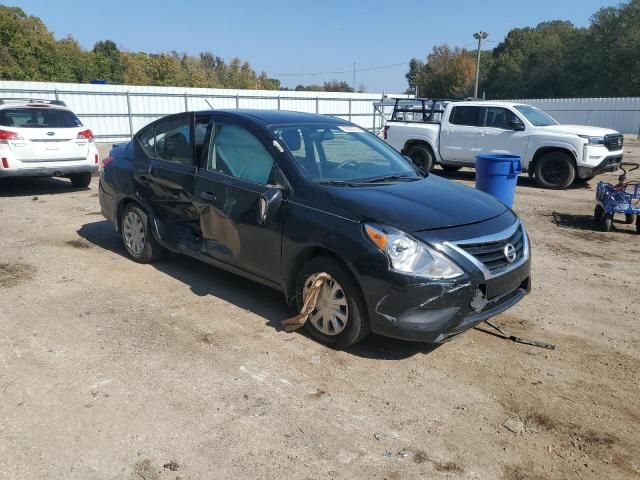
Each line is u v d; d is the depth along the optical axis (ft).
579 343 14.42
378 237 12.30
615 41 161.68
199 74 197.77
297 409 11.17
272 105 99.71
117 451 9.80
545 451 10.12
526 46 204.64
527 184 42.19
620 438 10.52
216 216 15.99
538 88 184.03
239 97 95.09
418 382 12.30
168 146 18.43
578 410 11.39
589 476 9.50
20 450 9.78
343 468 9.52
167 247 18.34
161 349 13.53
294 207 13.93
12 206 30.12
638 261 21.85
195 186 16.72
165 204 18.25
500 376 12.64
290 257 14.02
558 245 24.21
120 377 12.23
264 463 9.58
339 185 14.25
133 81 175.11
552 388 12.19
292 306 15.80
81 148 33.94
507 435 10.55
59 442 10.02
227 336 14.29
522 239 14.24
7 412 10.88
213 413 10.96
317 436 10.35
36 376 12.21
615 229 27.32
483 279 12.45
